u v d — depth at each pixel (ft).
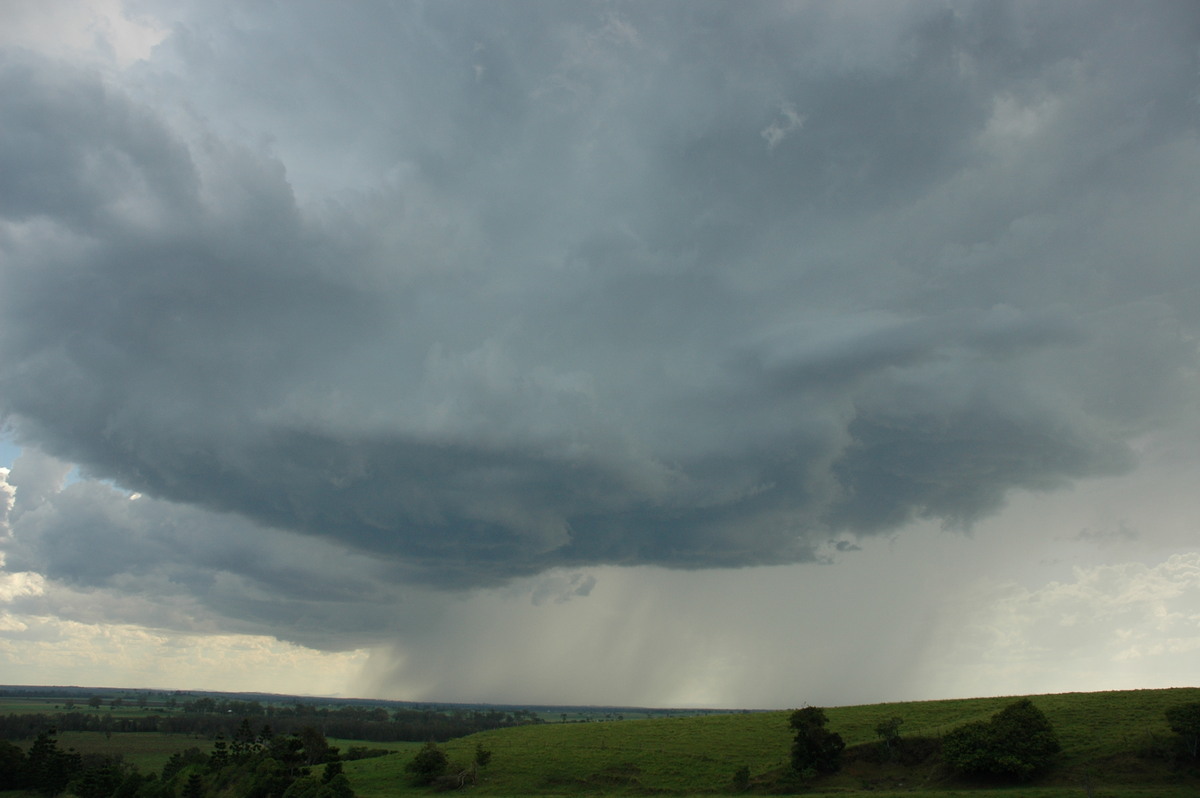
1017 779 280.72
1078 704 346.95
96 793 414.82
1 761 453.58
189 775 405.18
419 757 365.61
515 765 371.35
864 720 381.19
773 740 375.25
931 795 265.95
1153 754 273.54
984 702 388.16
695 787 322.34
